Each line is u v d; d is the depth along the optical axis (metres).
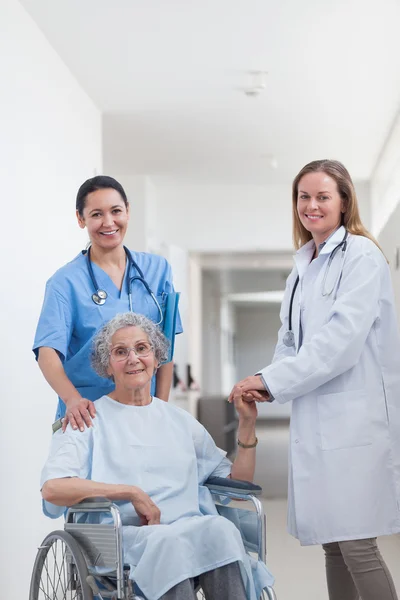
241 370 16.23
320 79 4.68
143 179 7.16
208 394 11.74
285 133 5.81
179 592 1.98
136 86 4.76
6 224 3.21
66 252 4.26
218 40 4.08
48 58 4.02
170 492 2.24
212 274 11.59
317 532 2.35
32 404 3.49
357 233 2.48
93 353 2.35
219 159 6.59
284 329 2.61
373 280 2.34
